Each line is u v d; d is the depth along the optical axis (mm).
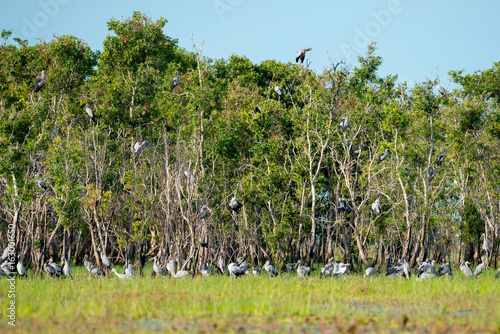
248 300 36281
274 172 80562
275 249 80875
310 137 80688
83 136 82188
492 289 45188
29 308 32656
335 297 40000
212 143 81625
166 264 65812
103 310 33000
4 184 70000
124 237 71250
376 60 91312
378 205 71062
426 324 28703
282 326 28641
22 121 69500
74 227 81875
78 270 76938
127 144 88188
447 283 48312
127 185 71625
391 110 78312
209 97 84312
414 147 85875
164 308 34156
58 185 69000
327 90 81875
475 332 27016
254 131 81938
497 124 82000
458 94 87688
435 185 90438
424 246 81312
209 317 31297
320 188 84500
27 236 66750
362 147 83812
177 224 67062
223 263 70750
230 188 83750
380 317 31125
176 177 64938
